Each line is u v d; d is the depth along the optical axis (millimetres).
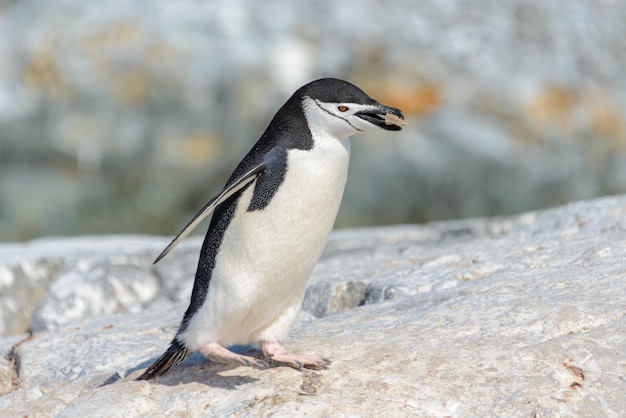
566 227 11195
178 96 19641
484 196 19703
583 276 8195
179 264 12844
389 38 20328
